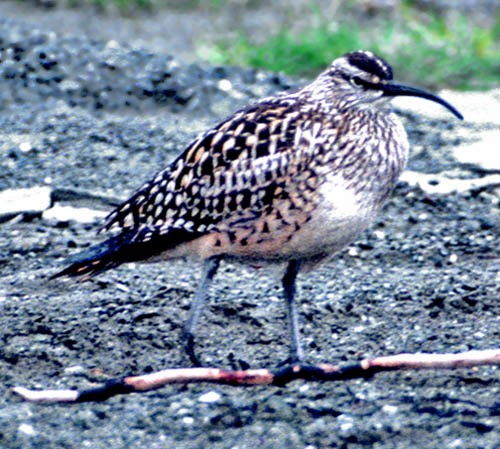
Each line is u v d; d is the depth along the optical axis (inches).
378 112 377.1
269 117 371.9
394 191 565.9
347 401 358.3
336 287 455.2
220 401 356.5
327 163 362.6
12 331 410.6
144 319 423.2
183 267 476.4
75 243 503.8
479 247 501.4
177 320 422.6
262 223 366.9
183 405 354.6
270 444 336.8
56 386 374.3
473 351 380.5
